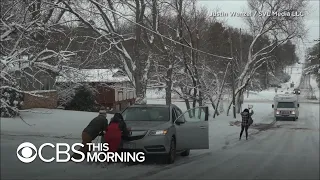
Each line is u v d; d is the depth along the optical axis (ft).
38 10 53.88
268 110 181.78
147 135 36.76
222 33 143.54
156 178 30.45
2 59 49.83
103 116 36.94
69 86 92.58
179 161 40.65
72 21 69.00
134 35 85.35
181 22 94.38
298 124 119.34
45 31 54.24
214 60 123.95
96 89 106.42
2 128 55.83
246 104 217.97
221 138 71.20
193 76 102.78
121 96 147.43
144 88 83.92
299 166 37.68
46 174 30.35
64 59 58.13
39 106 88.38
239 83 144.25
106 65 92.84
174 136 39.65
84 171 32.17
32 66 56.44
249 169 35.65
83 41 76.74
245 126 70.74
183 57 98.48
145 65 87.76
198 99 107.04
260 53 145.59
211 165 37.88
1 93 53.83
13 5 50.90
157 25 89.10
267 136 79.20
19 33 50.78
